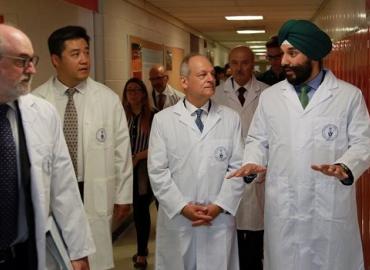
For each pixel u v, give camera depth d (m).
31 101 1.70
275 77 3.88
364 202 2.84
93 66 3.98
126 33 4.96
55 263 1.79
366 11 2.86
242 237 2.97
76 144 2.42
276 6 6.18
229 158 2.29
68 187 1.83
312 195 2.01
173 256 2.28
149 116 3.78
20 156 1.60
